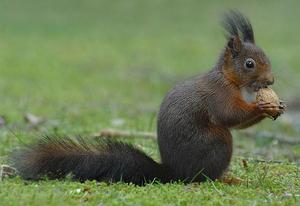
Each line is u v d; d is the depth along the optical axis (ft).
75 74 84.94
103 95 71.00
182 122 31.63
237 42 32.76
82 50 106.01
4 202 26.14
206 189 29.89
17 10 137.69
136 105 65.41
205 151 31.60
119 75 87.45
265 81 32.65
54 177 31.19
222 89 32.12
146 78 86.33
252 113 31.71
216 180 31.65
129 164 31.22
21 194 27.40
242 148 45.34
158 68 94.32
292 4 148.15
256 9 143.74
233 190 29.78
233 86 32.37
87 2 145.89
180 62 100.58
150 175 31.50
